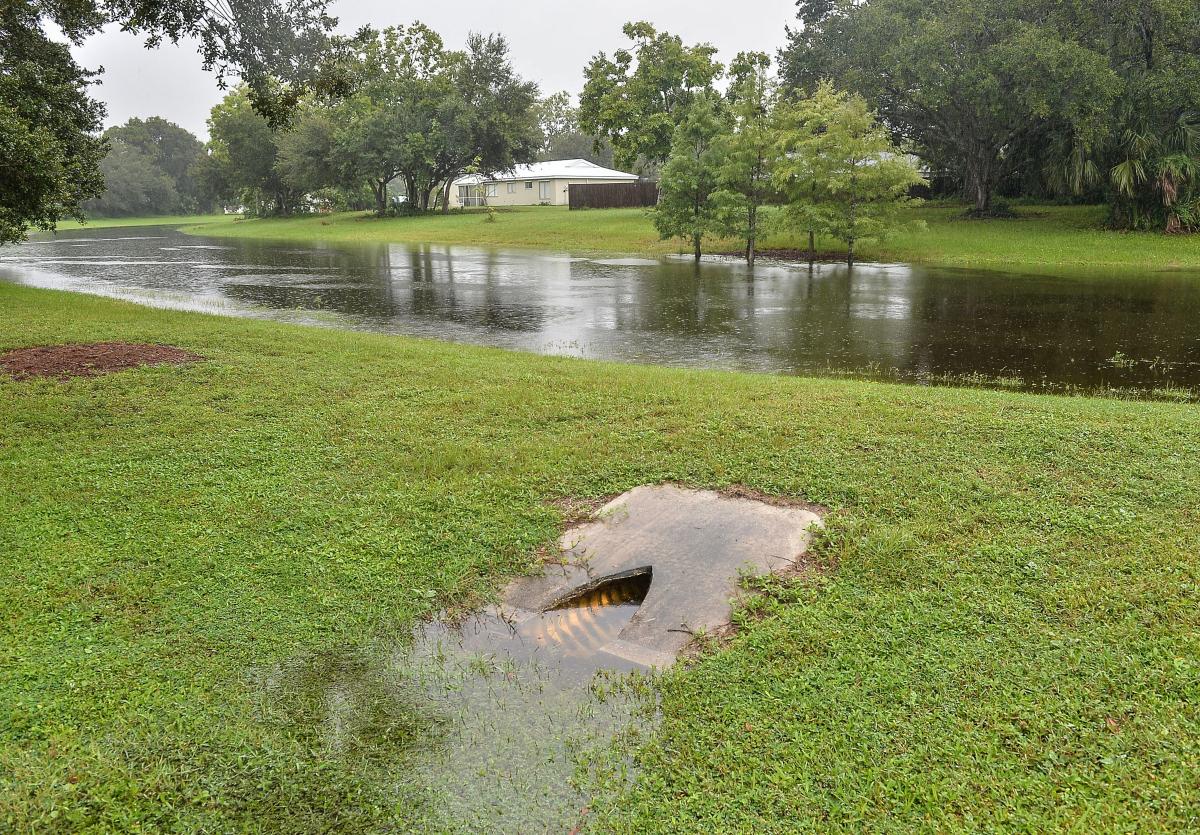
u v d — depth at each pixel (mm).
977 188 32781
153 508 5078
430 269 24781
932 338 12273
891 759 2768
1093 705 2945
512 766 2895
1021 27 26188
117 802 2746
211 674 3455
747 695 3178
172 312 13430
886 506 4598
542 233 36875
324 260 28828
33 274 24328
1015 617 3504
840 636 3492
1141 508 4363
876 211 24672
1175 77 24469
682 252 29578
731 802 2648
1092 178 26594
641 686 3295
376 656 3592
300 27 9273
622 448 5781
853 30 31391
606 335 12797
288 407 7078
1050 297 16734
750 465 5293
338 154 50562
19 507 5121
